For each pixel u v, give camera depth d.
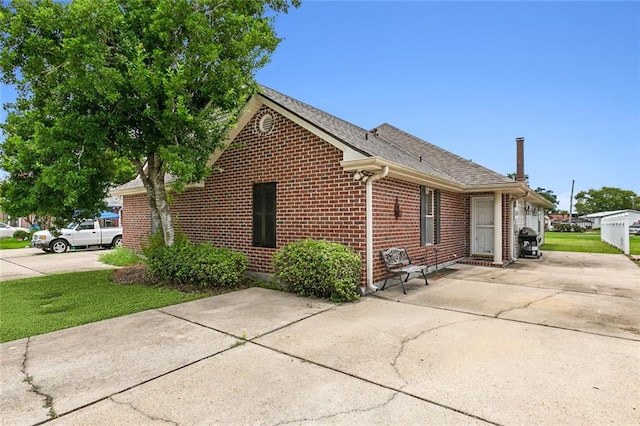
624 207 59.25
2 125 7.63
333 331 4.71
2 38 6.21
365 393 3.05
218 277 7.27
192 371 3.51
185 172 6.44
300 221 7.81
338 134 7.38
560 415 2.69
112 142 7.24
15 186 8.13
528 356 3.84
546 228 41.25
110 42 6.54
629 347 4.09
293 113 7.64
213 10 6.94
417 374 3.41
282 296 6.78
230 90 6.72
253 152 8.67
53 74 6.43
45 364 3.68
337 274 6.24
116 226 20.75
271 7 7.90
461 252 12.19
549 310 5.73
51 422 2.63
